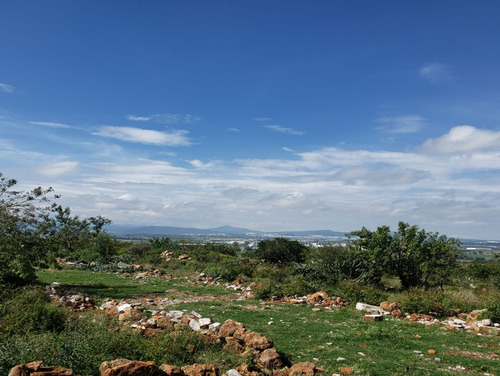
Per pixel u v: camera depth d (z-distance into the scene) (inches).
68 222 1327.5
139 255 1899.6
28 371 235.9
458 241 989.2
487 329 524.4
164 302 683.4
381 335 473.7
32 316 374.3
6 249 668.7
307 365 338.3
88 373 271.3
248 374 315.9
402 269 981.2
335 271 1036.5
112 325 419.8
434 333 509.4
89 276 1083.3
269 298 781.9
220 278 1109.7
